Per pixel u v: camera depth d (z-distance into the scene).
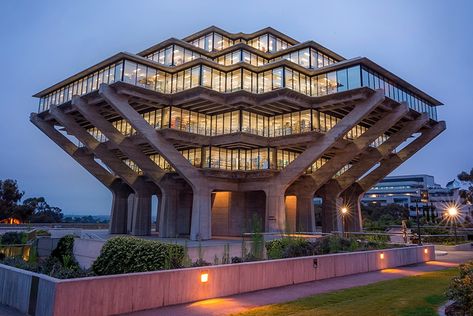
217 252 22.39
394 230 50.66
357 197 50.56
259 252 15.37
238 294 11.74
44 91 47.75
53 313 8.16
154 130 37.97
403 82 41.16
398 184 119.19
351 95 36.75
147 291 9.77
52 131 47.19
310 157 39.38
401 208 85.69
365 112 36.31
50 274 10.82
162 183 42.53
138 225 45.41
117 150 46.78
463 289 8.21
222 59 44.16
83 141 42.94
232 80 39.41
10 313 9.17
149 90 37.53
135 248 12.74
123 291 9.34
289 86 38.16
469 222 52.72
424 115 42.44
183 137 39.34
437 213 79.00
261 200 46.94
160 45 43.03
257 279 12.50
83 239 26.75
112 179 49.38
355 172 45.22
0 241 23.56
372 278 15.29
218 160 42.47
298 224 43.03
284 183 41.03
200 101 38.06
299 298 11.09
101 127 38.88
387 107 38.41
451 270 17.98
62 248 27.62
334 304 10.12
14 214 61.69
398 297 10.84
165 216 42.53
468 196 56.75
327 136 38.50
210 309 9.73
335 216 45.94
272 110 40.97
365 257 17.31
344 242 19.80
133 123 36.53
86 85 41.22
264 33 46.53
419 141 47.00
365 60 36.34
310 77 40.59
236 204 47.59
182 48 43.06
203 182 41.31
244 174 43.00
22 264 12.14
